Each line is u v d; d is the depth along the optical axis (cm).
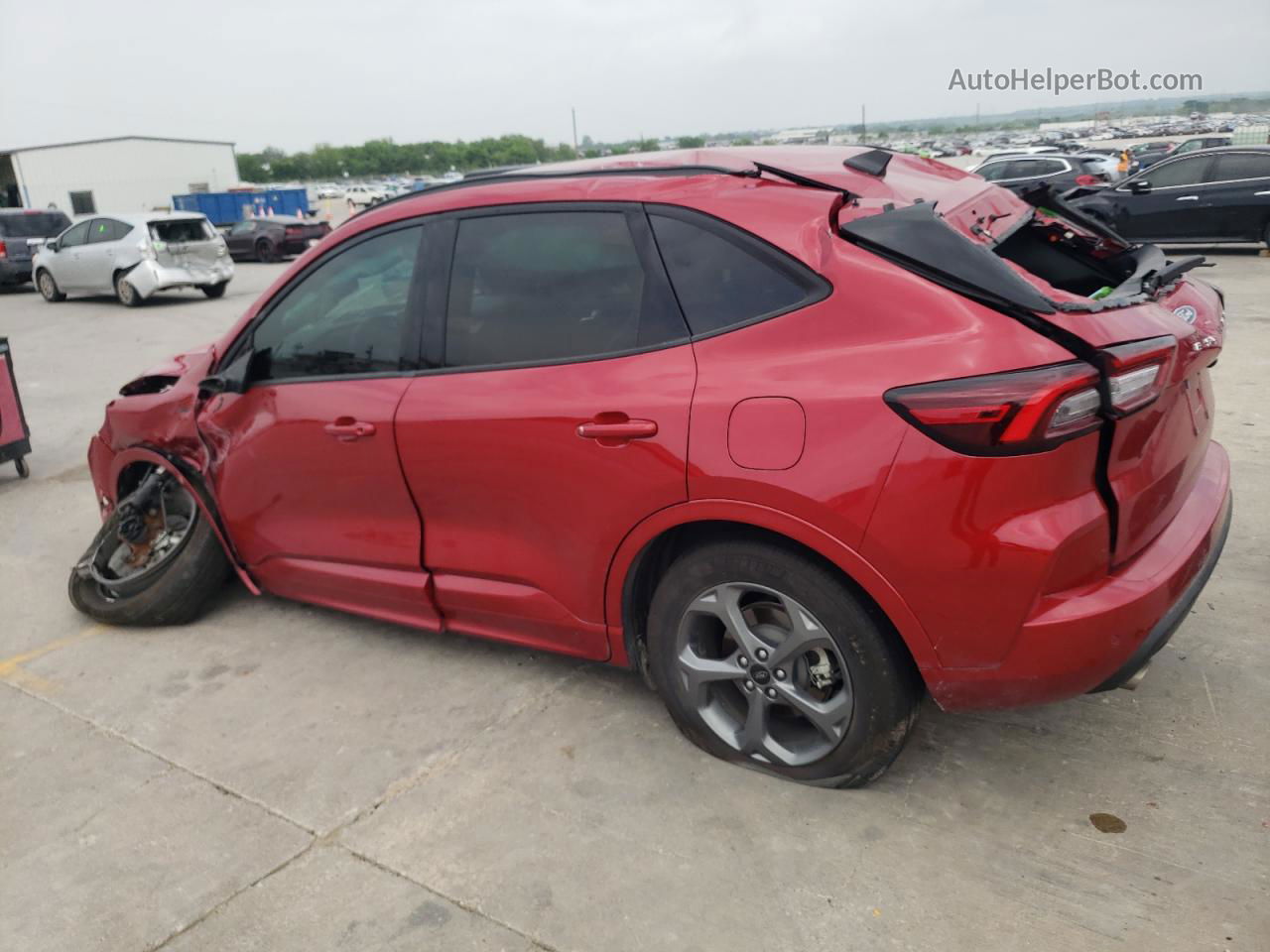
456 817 267
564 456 271
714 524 257
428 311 305
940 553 218
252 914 236
